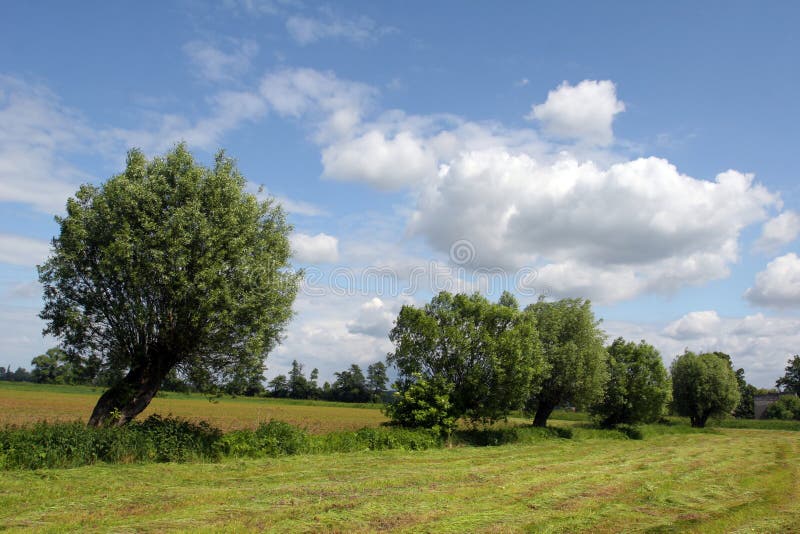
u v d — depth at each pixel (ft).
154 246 54.44
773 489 50.37
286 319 63.16
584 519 34.86
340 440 69.87
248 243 61.31
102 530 28.19
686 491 47.32
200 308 54.85
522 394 89.04
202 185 59.06
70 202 56.29
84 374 59.67
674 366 208.54
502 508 37.27
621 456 78.89
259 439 61.87
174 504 34.55
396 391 89.30
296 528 30.04
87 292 57.21
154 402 264.52
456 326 90.48
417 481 46.47
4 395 226.38
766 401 328.90
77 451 47.14
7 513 31.04
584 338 116.78
